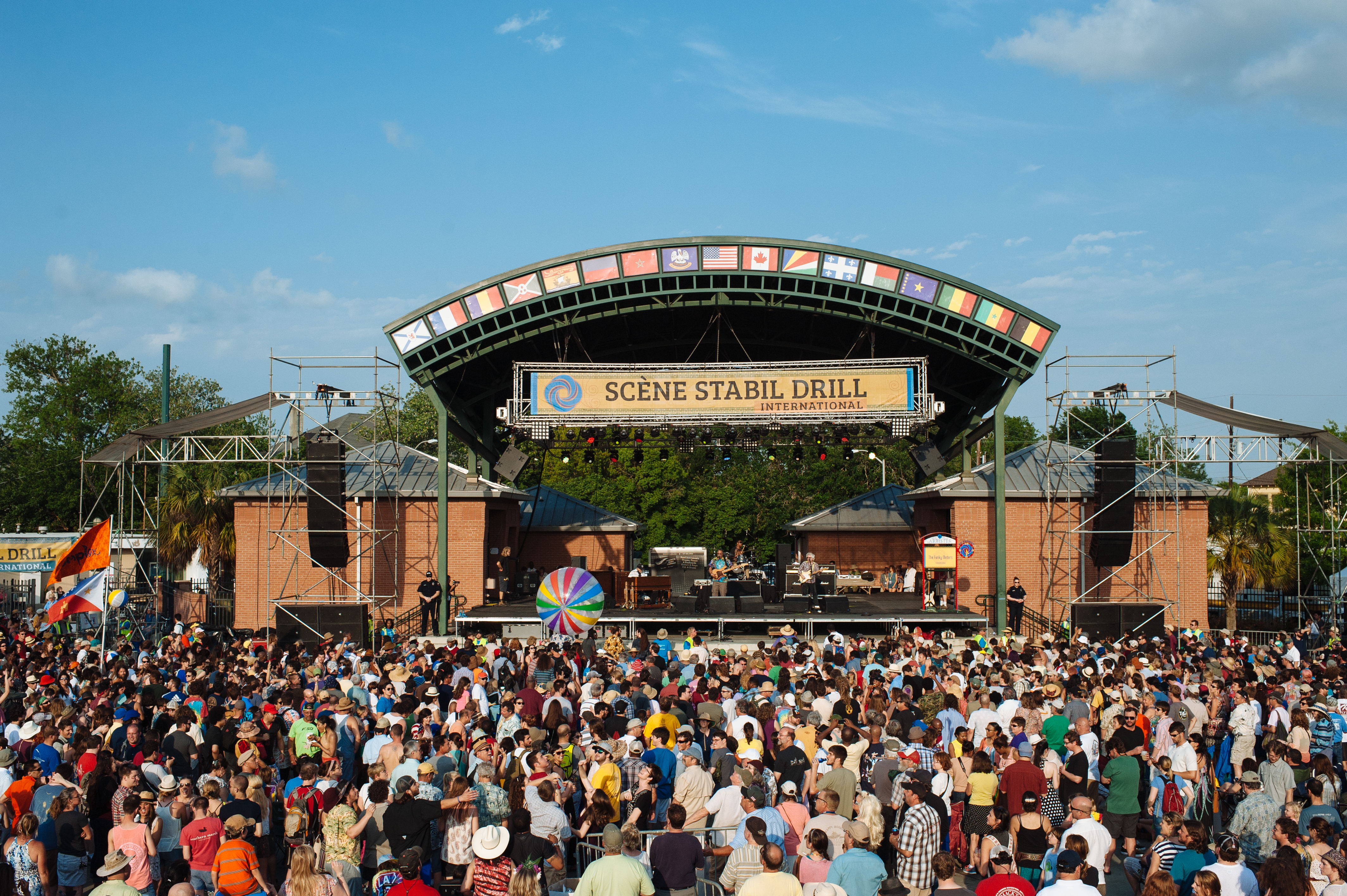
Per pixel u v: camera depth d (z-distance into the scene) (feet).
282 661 67.62
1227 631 115.24
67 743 40.19
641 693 49.42
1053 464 110.11
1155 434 131.64
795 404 104.06
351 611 100.78
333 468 102.83
